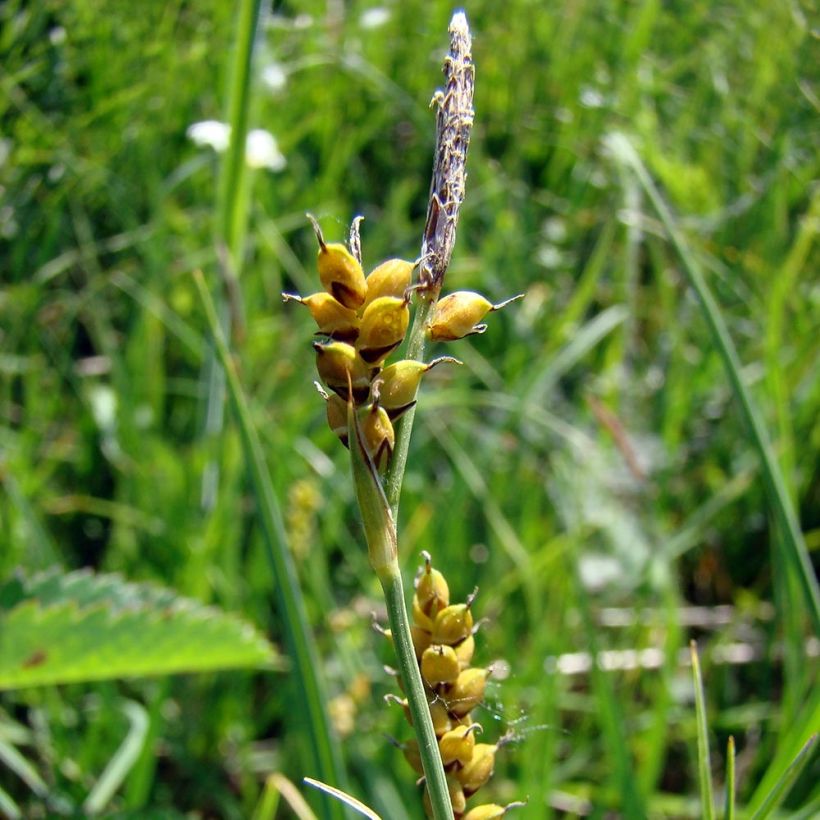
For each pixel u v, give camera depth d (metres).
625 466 0.26
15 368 0.27
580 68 0.42
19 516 0.23
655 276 0.33
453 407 0.28
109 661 0.14
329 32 0.40
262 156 0.25
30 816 0.20
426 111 0.37
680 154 0.37
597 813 0.19
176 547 0.24
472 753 0.09
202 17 0.34
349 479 0.25
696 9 0.46
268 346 0.28
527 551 0.24
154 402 0.27
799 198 0.34
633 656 0.23
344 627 0.22
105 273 0.30
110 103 0.30
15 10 0.28
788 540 0.14
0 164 0.28
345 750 0.20
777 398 0.21
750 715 0.22
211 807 0.21
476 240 0.35
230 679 0.21
